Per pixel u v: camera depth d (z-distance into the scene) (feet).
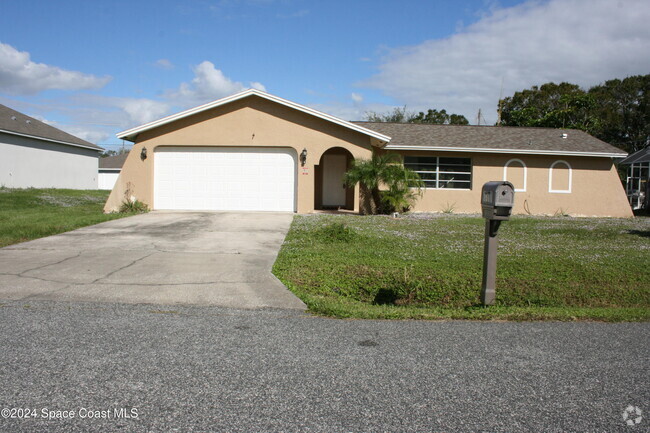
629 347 14.66
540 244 37.11
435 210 63.52
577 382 11.88
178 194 55.31
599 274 27.02
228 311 18.15
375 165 54.80
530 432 9.44
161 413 9.90
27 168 92.79
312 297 20.84
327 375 12.02
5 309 17.78
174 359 12.92
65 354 13.15
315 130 54.90
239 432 9.21
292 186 55.57
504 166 64.49
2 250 30.14
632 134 146.61
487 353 13.89
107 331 15.33
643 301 23.53
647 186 80.69
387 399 10.74
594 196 65.87
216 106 53.93
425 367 12.69
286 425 9.50
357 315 17.76
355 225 45.55
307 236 37.73
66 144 104.88
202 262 27.50
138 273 24.43
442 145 62.28
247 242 34.68
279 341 14.65
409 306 22.81
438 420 9.83
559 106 138.21
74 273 24.12
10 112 95.96
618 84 147.64
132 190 54.70
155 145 54.54
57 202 67.87
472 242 37.37
